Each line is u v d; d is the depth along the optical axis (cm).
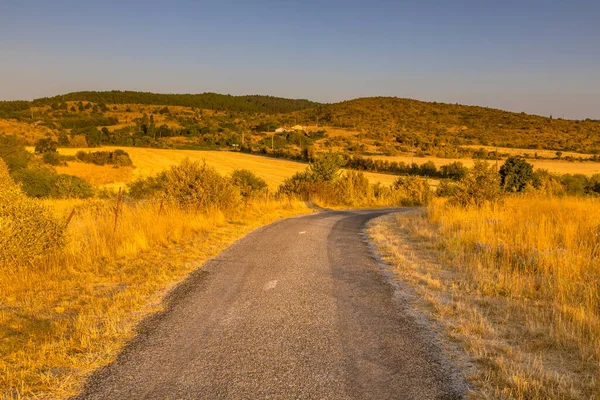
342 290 707
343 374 417
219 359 451
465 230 1153
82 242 912
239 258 954
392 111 18925
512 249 870
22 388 383
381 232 1347
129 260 886
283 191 3122
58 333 512
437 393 380
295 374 417
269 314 591
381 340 499
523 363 429
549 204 1541
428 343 488
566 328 504
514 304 602
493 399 367
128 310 603
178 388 392
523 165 3091
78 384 399
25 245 755
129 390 389
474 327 517
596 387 379
